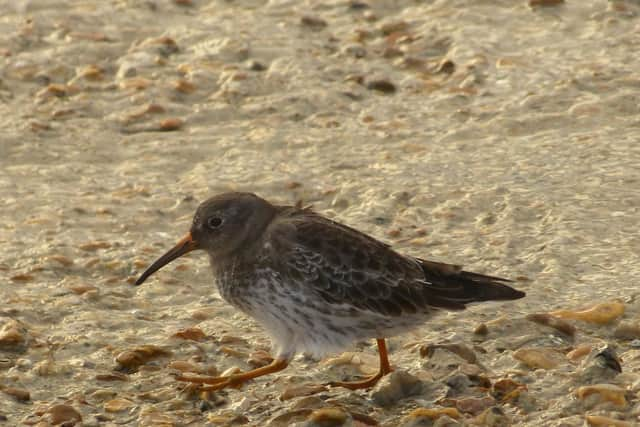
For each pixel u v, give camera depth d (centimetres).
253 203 1124
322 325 1093
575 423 1019
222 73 1956
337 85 1923
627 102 1788
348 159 1688
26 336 1224
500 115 1794
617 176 1565
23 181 1650
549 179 1574
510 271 1336
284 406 1096
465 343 1188
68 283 1362
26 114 1852
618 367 1096
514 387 1080
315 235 1091
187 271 1395
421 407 1073
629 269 1322
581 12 2100
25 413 1090
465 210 1506
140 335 1243
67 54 2031
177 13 2191
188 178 1656
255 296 1104
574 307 1240
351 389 1120
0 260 1418
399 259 1108
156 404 1102
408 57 1995
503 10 2130
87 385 1141
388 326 1102
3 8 2192
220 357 1193
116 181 1653
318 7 2203
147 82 1936
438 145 1720
